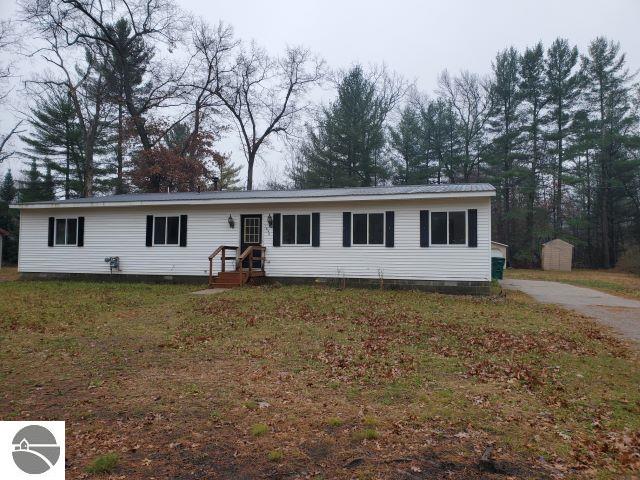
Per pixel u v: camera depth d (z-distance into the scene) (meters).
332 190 18.47
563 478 3.60
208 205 17.64
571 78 36.50
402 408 5.07
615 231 39.91
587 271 34.62
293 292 14.34
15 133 34.97
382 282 15.66
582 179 36.47
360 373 6.33
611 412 5.04
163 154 33.12
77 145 40.31
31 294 14.29
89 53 33.47
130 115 34.09
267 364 6.77
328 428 4.52
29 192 39.94
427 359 7.05
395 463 3.80
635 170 36.50
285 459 3.87
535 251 38.28
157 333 8.84
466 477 3.59
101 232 18.66
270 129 38.69
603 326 10.11
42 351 7.51
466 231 14.97
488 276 14.75
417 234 15.44
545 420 4.79
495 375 6.32
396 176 40.78
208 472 3.66
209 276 16.67
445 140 40.84
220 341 8.17
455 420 4.73
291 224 16.84
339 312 10.88
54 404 5.17
